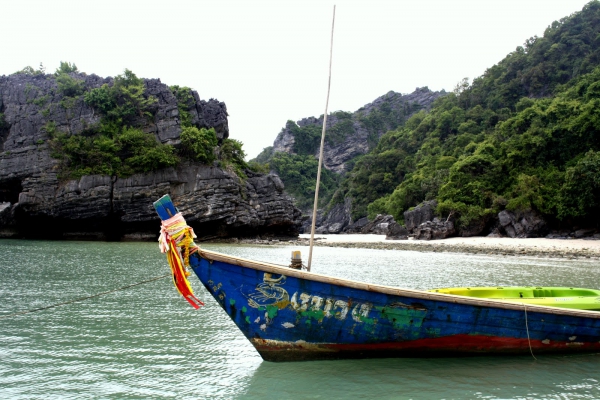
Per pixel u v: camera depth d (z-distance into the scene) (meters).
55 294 16.19
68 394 7.50
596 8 108.06
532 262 33.34
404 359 9.31
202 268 8.24
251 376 8.42
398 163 113.12
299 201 147.62
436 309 8.74
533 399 7.59
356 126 184.12
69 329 11.54
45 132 52.78
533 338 9.38
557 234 57.12
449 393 7.77
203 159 55.00
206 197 53.25
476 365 9.14
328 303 8.48
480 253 42.97
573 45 100.69
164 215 8.17
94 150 51.94
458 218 63.53
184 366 8.98
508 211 59.75
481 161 68.00
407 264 31.31
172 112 55.59
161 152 51.78
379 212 102.19
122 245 42.81
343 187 125.62
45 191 50.97
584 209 53.75
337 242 59.56
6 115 54.25
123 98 54.84
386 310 8.62
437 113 119.94
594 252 38.97
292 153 173.75
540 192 58.66
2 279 19.50
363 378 8.35
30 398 7.31
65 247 38.72
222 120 64.38
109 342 10.49
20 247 37.78
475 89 116.50
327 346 8.88
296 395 7.59
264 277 8.33
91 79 57.16
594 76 72.06
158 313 13.49
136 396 7.48
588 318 9.47
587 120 61.00
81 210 50.81
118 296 16.03
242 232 58.69
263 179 61.75
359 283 8.32
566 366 9.21
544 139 63.94
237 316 8.55
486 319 8.98
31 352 9.66
